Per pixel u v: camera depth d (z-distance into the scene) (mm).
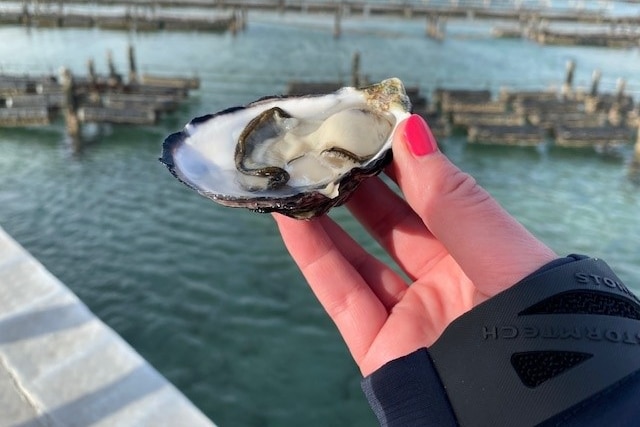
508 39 58812
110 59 34219
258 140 3549
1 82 32875
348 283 3326
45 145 25156
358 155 3242
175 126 28578
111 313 13609
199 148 3549
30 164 22828
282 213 3066
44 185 20797
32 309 4832
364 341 3248
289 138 3531
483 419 2092
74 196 19891
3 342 4496
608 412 1880
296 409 10930
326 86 35156
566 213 20359
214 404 11016
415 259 3498
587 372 1951
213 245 16656
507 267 2508
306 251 3355
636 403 1868
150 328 13133
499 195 21750
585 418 1899
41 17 56188
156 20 56406
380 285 3488
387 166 3088
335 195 2928
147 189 20562
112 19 56906
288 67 42219
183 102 32656
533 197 21656
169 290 14492
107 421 3865
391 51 49750
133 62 36375
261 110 3809
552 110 33031
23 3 65375
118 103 30641
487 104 32844
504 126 28641
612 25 66938
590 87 40125
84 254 16172
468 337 2244
